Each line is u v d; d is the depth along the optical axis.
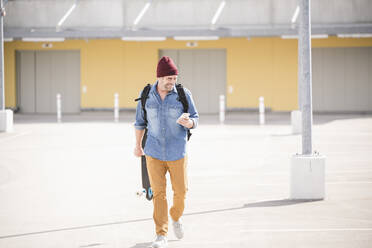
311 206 10.52
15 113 43.97
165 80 7.65
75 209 10.52
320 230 8.80
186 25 39.81
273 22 39.38
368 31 38.34
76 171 15.13
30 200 11.37
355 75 42.50
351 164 15.91
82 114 43.31
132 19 40.28
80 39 43.38
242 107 43.09
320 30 38.19
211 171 14.98
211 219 9.59
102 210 10.41
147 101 7.82
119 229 9.03
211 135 25.22
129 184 13.12
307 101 11.41
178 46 43.09
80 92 44.12
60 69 44.19
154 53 43.31
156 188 7.92
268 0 39.81
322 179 11.14
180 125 7.88
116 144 21.62
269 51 42.75
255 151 19.28
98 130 28.16
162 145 7.82
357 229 8.84
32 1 40.94
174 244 8.11
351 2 39.53
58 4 41.00
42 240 8.41
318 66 42.66
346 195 11.52
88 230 8.98
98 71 43.56
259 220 9.48
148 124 7.95
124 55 43.50
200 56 43.31
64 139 23.59
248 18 39.59
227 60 42.91
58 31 38.97
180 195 7.97
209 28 39.22
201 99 43.47
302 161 11.12
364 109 42.56
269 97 42.91
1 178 14.09
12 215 10.05
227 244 8.09
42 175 14.50
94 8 40.62
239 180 13.52
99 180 13.70
